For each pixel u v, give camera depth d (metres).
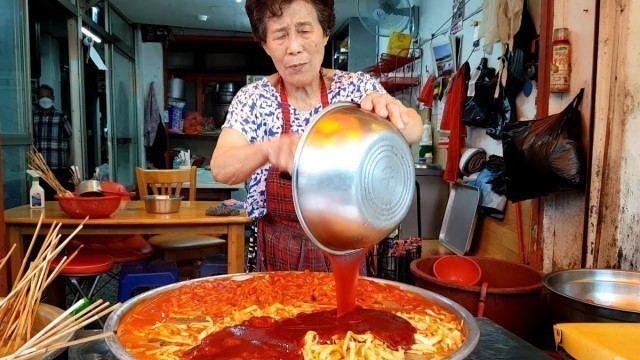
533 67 2.79
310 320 1.11
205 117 8.45
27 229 2.63
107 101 6.18
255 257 1.71
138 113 7.69
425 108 4.93
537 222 2.43
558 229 2.34
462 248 3.52
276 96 1.55
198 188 4.61
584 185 2.07
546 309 2.07
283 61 1.38
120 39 6.60
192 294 1.30
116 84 6.65
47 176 2.75
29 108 3.73
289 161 0.96
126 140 7.10
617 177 1.92
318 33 1.36
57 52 5.04
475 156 3.57
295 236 1.52
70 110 5.05
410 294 1.32
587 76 2.12
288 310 1.19
